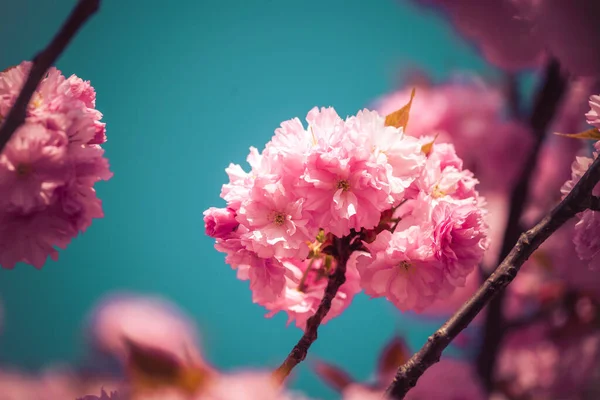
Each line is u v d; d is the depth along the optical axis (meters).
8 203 1.05
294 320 1.16
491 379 1.37
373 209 1.10
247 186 1.11
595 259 1.11
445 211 1.12
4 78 1.07
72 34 1.01
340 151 1.10
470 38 1.26
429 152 1.17
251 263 1.11
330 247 1.12
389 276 1.12
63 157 1.05
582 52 1.15
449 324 1.08
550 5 1.16
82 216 1.06
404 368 1.08
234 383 0.96
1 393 0.89
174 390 0.89
